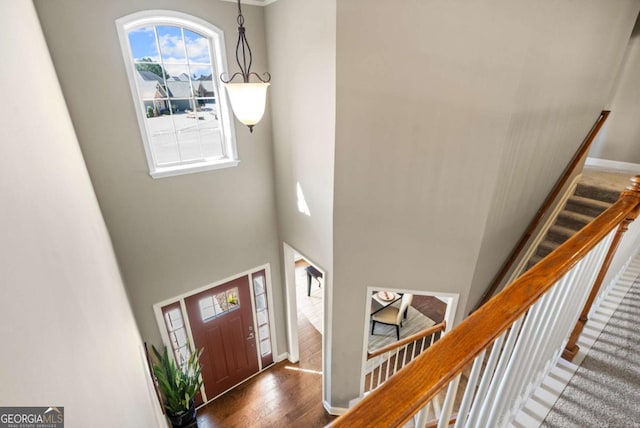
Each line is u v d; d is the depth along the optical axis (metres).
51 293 0.82
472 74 2.60
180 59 3.28
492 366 0.94
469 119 2.74
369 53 2.63
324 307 3.80
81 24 2.63
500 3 2.37
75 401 0.78
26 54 1.39
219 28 3.28
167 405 3.54
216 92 3.59
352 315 3.71
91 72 2.76
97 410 0.96
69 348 0.85
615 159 5.30
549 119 3.18
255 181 4.04
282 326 4.95
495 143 2.74
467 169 2.90
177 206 3.54
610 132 5.27
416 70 2.65
